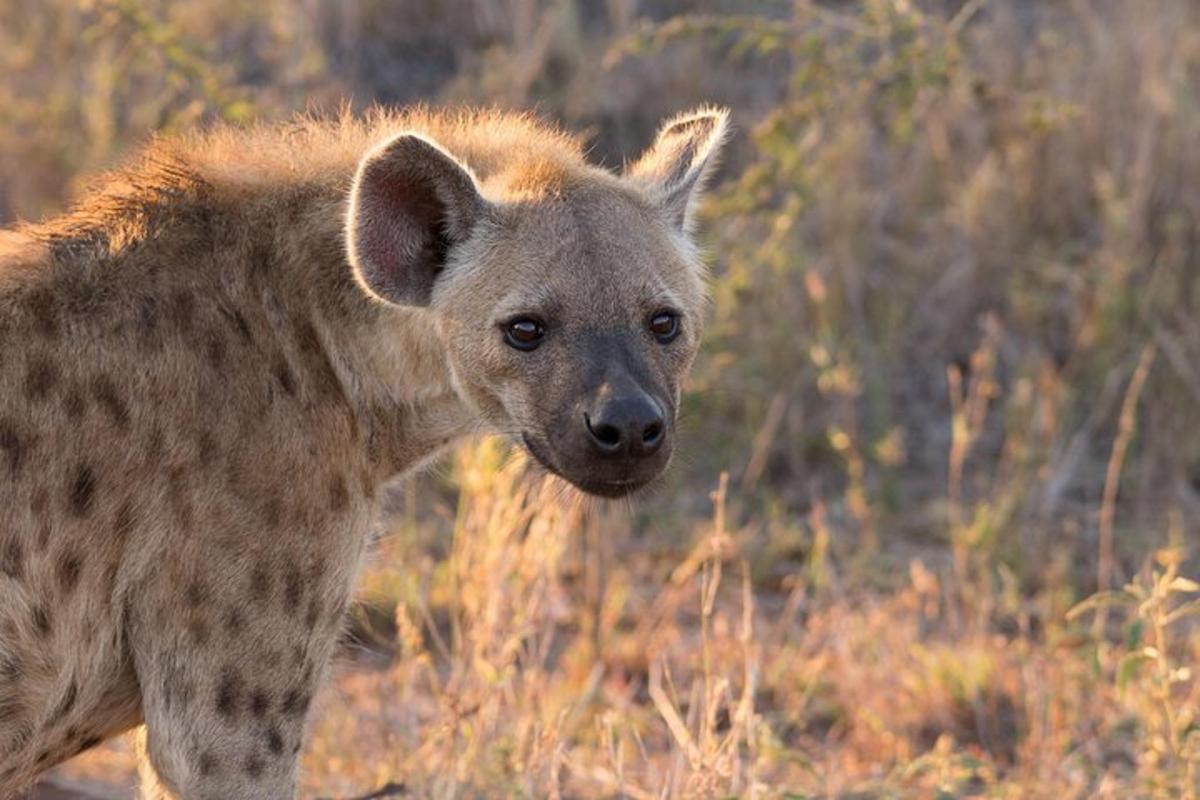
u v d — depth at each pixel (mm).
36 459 6801
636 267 7230
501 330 7180
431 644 11812
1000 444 14852
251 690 7000
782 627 12234
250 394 7078
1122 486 14273
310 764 9922
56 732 7027
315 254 7363
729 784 8625
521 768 9156
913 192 16344
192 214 7262
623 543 13320
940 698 11117
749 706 8836
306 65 15969
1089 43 17297
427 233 7363
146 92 16266
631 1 18156
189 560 6902
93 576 6887
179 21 16953
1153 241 15883
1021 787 9789
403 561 11258
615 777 9375
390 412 7480
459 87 16656
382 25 17844
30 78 16625
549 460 7129
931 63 13133
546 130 8117
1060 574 12688
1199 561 13125
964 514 13797
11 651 6758
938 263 15969
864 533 13375
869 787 10023
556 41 17656
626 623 12500
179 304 7094
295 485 7066
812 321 15188
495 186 7555
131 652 7023
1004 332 15586
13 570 6738
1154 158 16047
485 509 10227
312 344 7297
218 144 7625
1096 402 14836
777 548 13375
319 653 7184
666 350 7312
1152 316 15047
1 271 6980
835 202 15656
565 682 11227
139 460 6906
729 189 13859
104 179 7590
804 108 13383
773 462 14656
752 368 14727
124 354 6961
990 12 17938
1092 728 10773
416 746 9703
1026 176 16203
